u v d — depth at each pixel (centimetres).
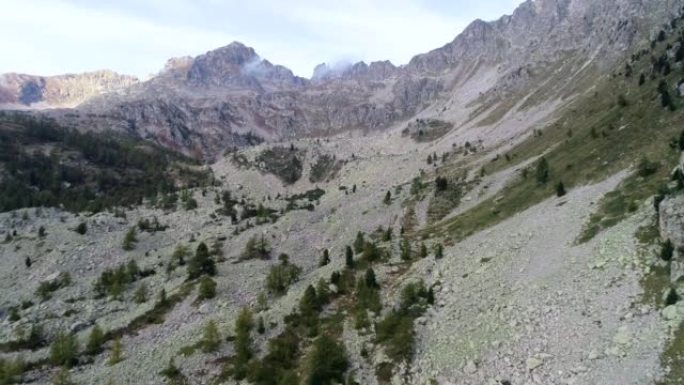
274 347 7831
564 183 10788
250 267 12400
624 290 5681
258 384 7075
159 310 10325
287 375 7050
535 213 9781
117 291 11494
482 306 7106
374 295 8738
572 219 8250
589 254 6794
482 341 6272
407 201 16300
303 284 10381
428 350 6669
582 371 4931
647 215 6800
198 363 7831
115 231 16712
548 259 7394
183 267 13000
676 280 5325
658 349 4647
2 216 17050
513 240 8806
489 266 8262
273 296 10362
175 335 9000
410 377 6347
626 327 5141
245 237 15350
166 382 7431
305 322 8500
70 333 9488
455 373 5972
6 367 8025
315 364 6888
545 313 6112
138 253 14975
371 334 7606
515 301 6744
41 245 14775
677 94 11125
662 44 18500
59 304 11288
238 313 9556
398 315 7675
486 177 16225
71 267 13575
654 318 5044
